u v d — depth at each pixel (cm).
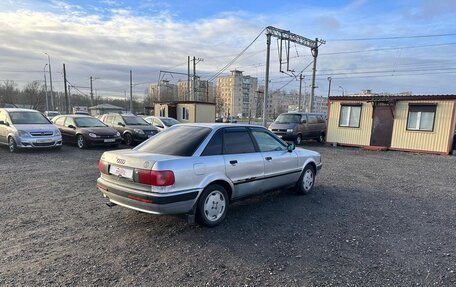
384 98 1599
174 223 446
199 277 305
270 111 8838
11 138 1126
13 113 1197
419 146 1530
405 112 1565
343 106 1761
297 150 610
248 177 485
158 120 1672
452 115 1431
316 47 2480
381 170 977
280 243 388
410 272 323
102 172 443
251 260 342
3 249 355
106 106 6512
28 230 412
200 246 374
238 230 428
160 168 378
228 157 457
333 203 573
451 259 355
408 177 865
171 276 305
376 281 304
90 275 303
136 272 311
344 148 1683
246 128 515
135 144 1472
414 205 576
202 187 413
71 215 473
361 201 593
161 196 374
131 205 401
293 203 567
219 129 470
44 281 290
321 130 1927
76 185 663
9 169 822
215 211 438
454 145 1482
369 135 1678
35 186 647
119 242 381
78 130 1295
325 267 330
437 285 299
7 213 477
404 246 388
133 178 395
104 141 1279
